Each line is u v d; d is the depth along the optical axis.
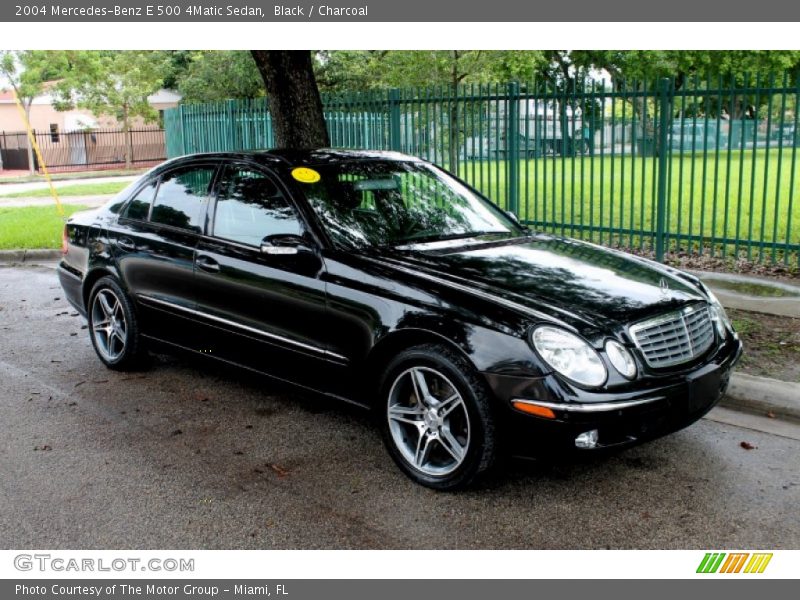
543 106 10.12
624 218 12.12
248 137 14.48
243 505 4.03
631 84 9.52
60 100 36.62
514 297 4.01
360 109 11.91
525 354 3.74
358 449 4.70
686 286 4.53
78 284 6.36
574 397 3.66
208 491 4.19
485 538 3.67
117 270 5.93
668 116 9.20
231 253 5.05
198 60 30.55
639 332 3.90
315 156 5.33
